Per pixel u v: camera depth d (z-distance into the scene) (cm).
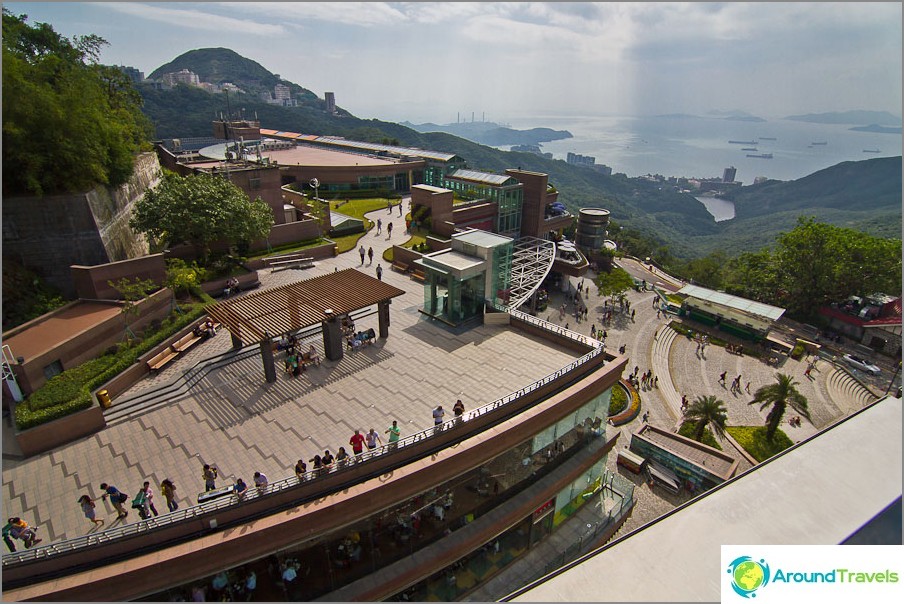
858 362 5797
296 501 1967
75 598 1591
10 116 2998
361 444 2183
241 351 3112
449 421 2331
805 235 6944
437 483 2241
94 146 3444
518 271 5972
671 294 8088
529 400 2638
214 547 1767
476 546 2445
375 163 8425
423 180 8925
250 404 2630
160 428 2441
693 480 3844
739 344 6238
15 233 3189
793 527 801
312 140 11225
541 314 6825
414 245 5266
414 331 3488
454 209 6231
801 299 7112
